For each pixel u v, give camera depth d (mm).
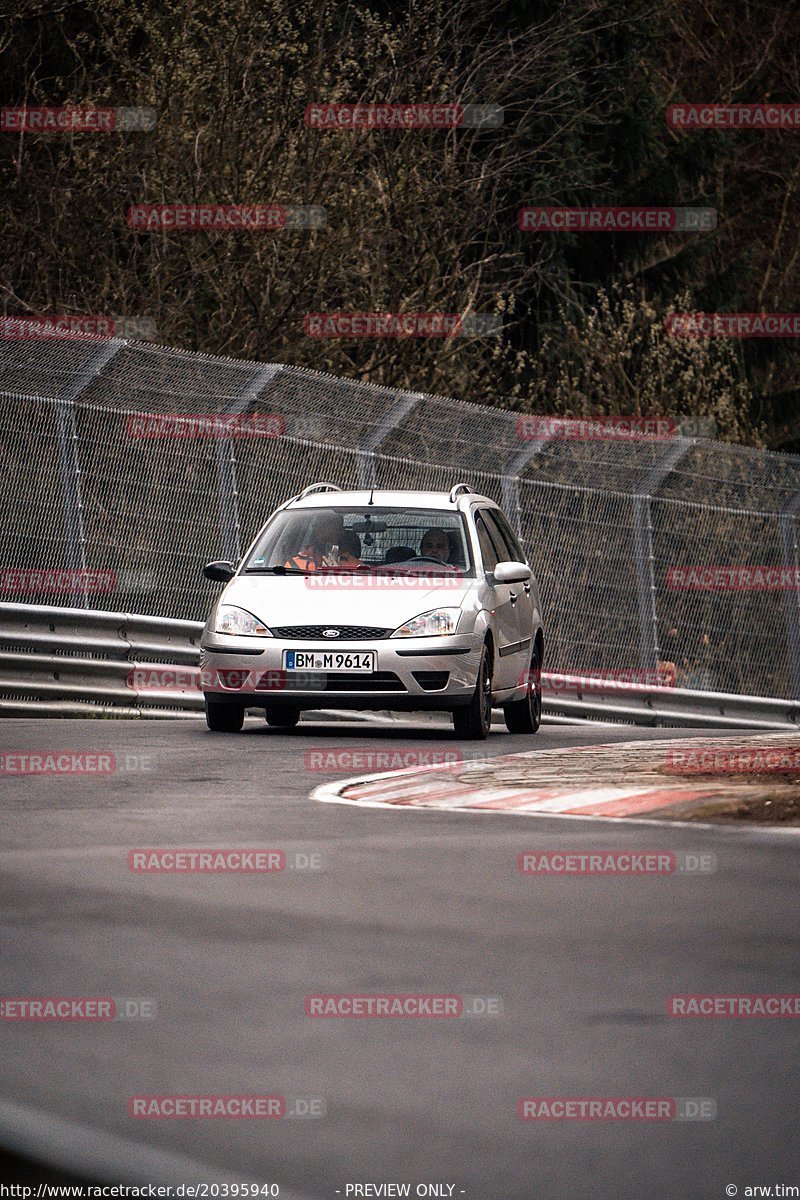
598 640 65188
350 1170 12648
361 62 87688
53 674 49938
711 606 69000
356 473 59500
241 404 56844
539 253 101250
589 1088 14383
